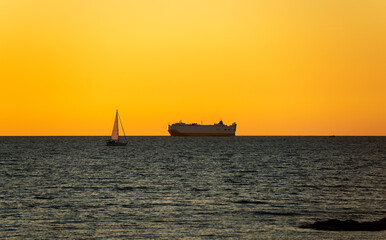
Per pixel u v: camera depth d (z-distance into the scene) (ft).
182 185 262.26
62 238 139.95
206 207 188.96
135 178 302.66
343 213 176.96
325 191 236.02
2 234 144.36
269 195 222.28
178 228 151.43
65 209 184.44
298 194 225.56
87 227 153.17
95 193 229.86
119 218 166.81
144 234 143.95
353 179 294.05
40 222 160.66
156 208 186.39
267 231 146.51
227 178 302.45
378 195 221.87
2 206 191.21
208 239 138.00
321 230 145.89
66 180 290.15
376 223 150.20
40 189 245.65
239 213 176.24
